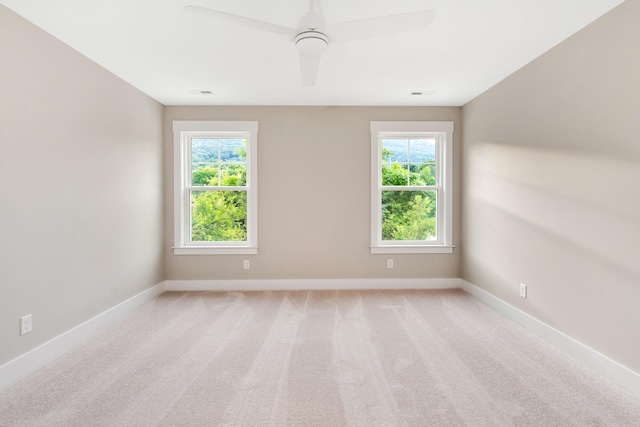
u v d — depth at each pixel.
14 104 2.08
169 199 4.09
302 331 2.83
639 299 1.90
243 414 1.73
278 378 2.09
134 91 3.43
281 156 4.12
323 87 3.48
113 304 3.11
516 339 2.67
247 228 4.18
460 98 3.84
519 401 1.84
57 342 2.41
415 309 3.38
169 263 4.10
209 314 3.25
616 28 2.02
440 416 1.71
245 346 2.55
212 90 3.56
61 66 2.46
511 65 2.92
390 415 1.72
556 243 2.53
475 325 2.96
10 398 1.88
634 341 1.93
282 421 1.68
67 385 2.01
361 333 2.79
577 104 2.33
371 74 3.13
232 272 4.13
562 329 2.47
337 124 4.12
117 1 1.98
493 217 3.42
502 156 3.26
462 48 2.61
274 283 4.12
